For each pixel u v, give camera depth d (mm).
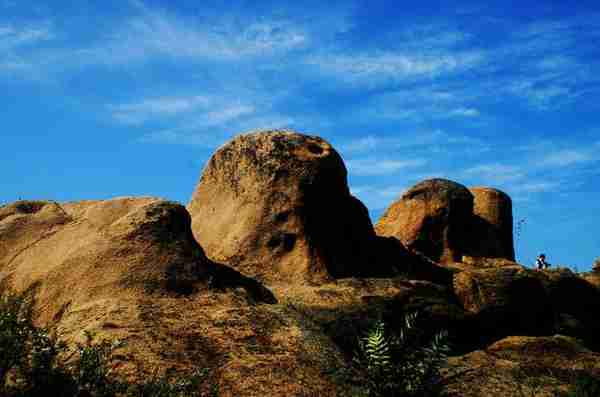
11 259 12734
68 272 12008
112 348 9242
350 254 17031
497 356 14406
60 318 11539
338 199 17281
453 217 23359
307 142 17766
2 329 8469
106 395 8742
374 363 9930
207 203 18453
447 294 16750
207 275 12359
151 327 10805
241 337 11000
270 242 16719
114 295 11570
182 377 9758
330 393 10102
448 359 13539
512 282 17266
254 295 12977
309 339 11203
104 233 12500
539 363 14133
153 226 12523
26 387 8359
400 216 24031
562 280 19766
